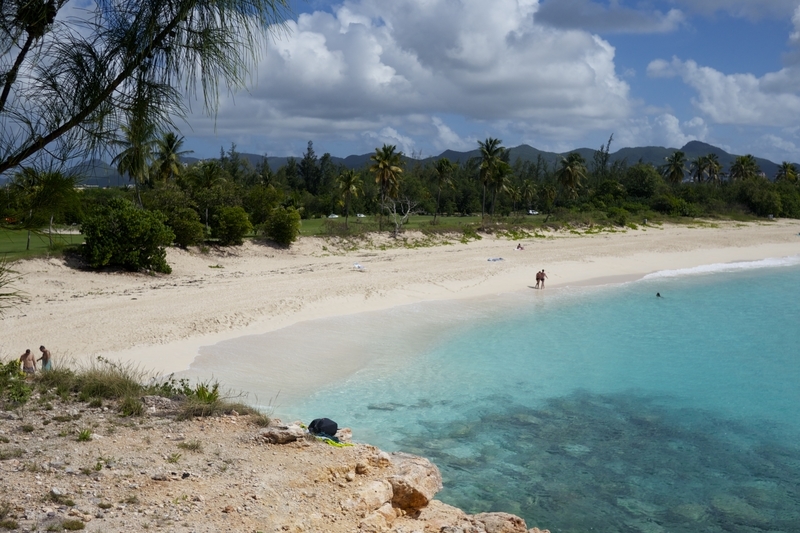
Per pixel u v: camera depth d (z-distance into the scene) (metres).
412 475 12.16
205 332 27.41
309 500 9.77
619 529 13.33
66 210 5.71
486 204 124.75
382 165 72.06
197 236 48.06
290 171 131.88
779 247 69.62
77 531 7.61
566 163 107.06
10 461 9.73
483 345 28.31
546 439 18.08
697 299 40.97
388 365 24.75
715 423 19.78
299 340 27.34
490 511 13.84
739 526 13.63
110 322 27.53
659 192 110.31
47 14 5.22
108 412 13.21
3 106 5.27
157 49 5.50
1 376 14.17
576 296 40.91
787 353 28.09
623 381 23.81
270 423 13.74
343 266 47.38
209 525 8.32
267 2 5.34
